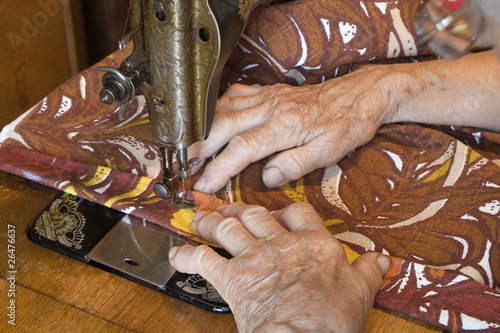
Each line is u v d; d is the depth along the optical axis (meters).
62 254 0.68
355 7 0.92
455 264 0.69
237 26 0.63
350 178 0.82
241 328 0.56
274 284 0.57
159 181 0.77
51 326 0.59
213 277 0.61
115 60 0.98
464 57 0.91
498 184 0.79
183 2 0.55
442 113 0.88
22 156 0.80
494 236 0.73
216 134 0.82
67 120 0.88
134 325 0.60
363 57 0.93
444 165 0.82
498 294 0.64
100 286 0.64
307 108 0.82
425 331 0.61
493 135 0.88
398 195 0.79
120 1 1.43
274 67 0.94
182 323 0.61
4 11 1.50
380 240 0.72
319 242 0.61
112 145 0.85
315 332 0.52
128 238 0.70
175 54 0.58
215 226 0.66
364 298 0.58
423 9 0.39
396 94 0.87
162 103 0.63
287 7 0.93
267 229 0.64
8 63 1.59
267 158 0.85
